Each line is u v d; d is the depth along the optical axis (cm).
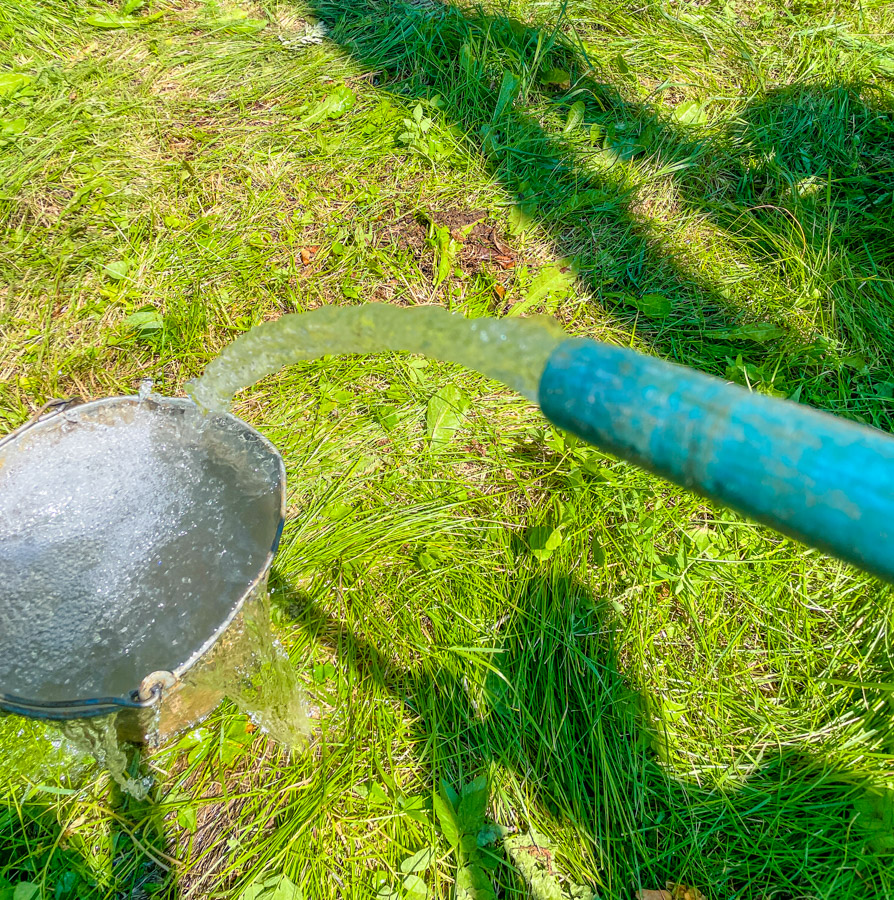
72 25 312
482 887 156
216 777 170
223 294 244
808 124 289
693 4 331
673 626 188
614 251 259
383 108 288
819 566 196
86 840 162
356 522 201
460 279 253
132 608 168
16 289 245
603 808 165
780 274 255
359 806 166
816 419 60
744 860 160
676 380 66
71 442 181
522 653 181
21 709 134
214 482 185
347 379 225
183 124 286
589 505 200
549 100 297
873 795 162
